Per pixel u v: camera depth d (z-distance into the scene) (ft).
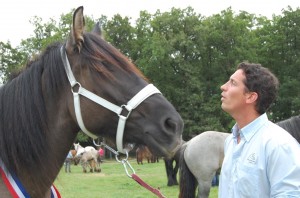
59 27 143.13
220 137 28.14
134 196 34.06
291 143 6.57
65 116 7.96
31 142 7.78
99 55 7.70
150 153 7.98
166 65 129.29
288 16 131.13
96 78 7.61
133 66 7.93
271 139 6.66
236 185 6.84
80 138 108.68
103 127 7.76
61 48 8.05
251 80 7.00
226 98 7.26
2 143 7.82
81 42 7.76
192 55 132.46
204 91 126.31
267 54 135.74
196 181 28.55
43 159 7.92
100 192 37.11
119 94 7.55
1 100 8.12
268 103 7.09
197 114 119.34
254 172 6.66
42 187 8.00
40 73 8.15
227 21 129.29
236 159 7.07
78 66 7.72
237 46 128.16
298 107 119.03
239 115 7.23
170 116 7.40
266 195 6.64
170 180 42.37
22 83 8.14
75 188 40.14
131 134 7.61
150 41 131.34
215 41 130.52
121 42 151.84
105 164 87.92
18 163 7.79
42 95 8.04
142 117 7.48
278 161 6.45
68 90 7.84
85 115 7.69
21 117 7.86
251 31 139.33
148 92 7.55
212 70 130.11
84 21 7.89
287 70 128.57
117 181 48.11
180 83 129.80
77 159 86.12
